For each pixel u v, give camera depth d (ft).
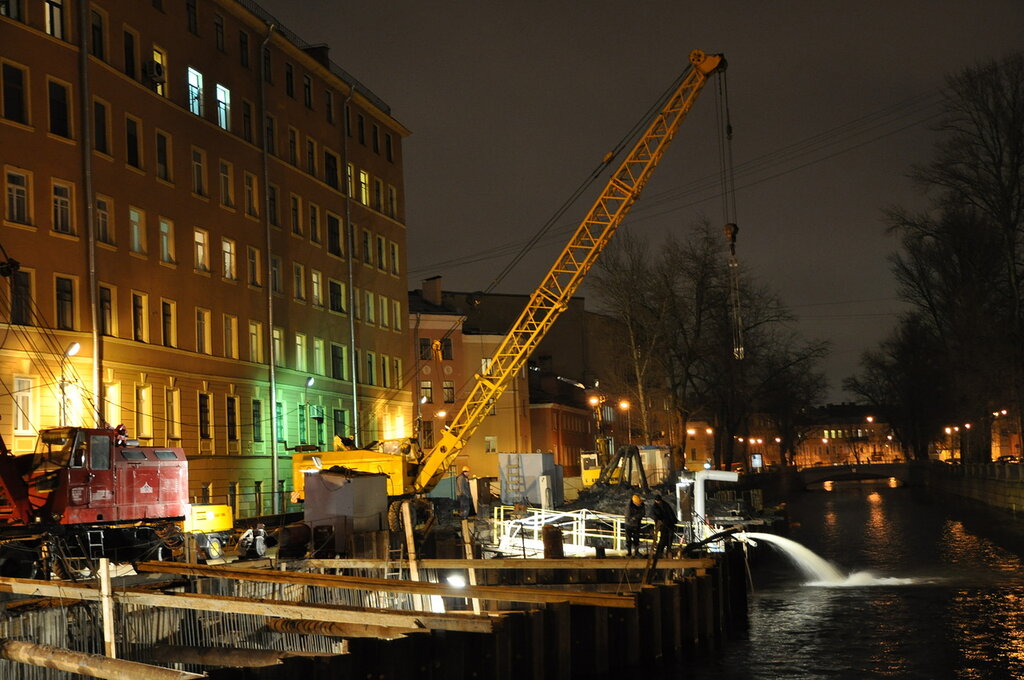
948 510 262.26
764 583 133.80
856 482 615.98
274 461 183.32
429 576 85.81
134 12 153.48
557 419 328.29
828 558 161.68
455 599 81.82
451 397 290.35
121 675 31.45
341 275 219.82
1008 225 212.43
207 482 161.99
